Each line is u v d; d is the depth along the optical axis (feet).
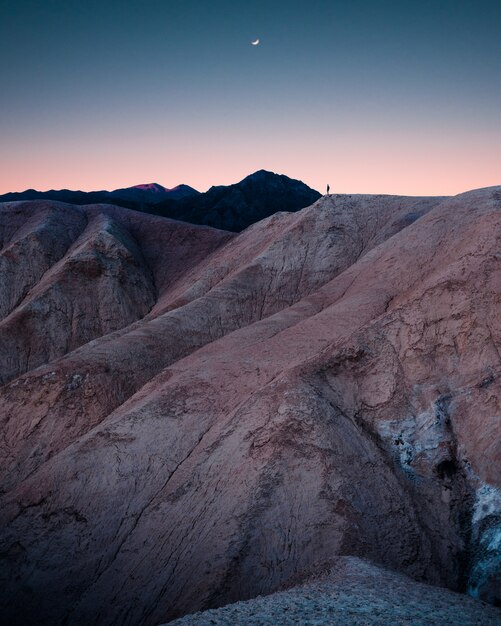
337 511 64.90
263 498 68.49
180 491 75.82
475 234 100.48
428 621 33.24
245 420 80.59
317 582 45.80
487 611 36.83
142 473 81.61
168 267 210.38
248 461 74.33
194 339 134.62
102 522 76.54
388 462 74.28
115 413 98.73
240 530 65.92
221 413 88.79
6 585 72.38
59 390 110.93
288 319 121.70
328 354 86.74
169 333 132.26
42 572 72.69
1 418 110.73
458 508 68.13
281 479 70.23
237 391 91.66
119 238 203.82
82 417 108.17
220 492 72.59
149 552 69.97
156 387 103.14
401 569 61.05
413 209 166.71
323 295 130.21
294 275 158.51
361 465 71.67
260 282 156.56
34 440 106.52
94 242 192.65
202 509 71.67
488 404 73.41
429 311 84.69
